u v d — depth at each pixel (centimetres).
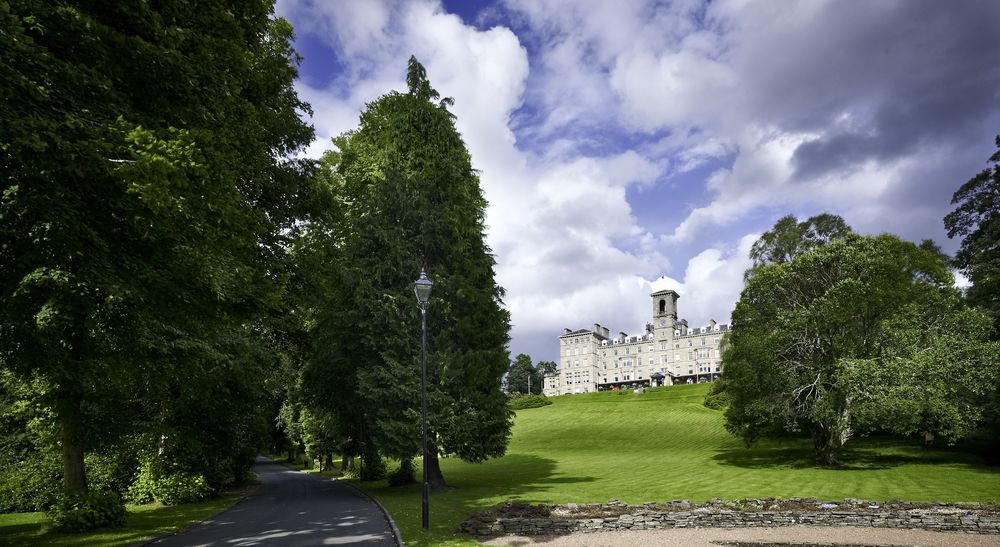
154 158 812
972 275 3869
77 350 1255
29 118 785
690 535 1384
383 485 2947
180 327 1388
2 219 900
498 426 2484
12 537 1484
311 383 2852
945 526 1424
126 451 2206
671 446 5084
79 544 1370
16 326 1000
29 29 866
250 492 2847
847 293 3183
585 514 1574
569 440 5716
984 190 4153
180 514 1902
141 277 1002
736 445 4819
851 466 3209
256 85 1648
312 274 2211
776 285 3691
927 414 3225
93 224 962
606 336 15212
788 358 3584
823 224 4900
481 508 1873
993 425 3262
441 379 2345
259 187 1841
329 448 4622
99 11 991
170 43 1030
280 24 1969
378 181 2644
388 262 2442
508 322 2705
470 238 2647
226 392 2091
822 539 1320
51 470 2152
